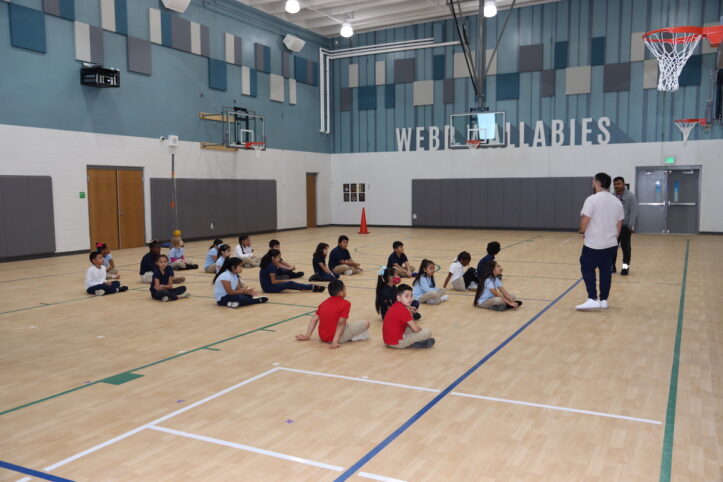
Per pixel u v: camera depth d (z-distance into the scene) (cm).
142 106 1575
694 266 1095
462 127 2153
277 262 913
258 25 1984
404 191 2300
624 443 328
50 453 324
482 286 728
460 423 361
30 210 1311
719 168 1794
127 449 328
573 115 1978
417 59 2214
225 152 1870
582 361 495
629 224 978
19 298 831
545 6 1980
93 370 484
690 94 1809
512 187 2102
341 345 560
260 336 597
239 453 321
